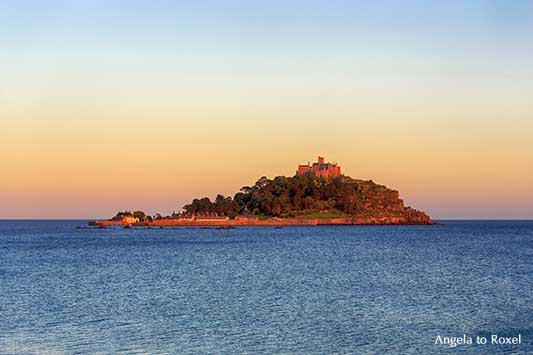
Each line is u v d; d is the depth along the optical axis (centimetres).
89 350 5931
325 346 6094
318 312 7806
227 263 15438
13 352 5866
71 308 8175
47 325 7044
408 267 14162
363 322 7181
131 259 16988
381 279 11556
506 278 11644
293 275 12338
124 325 7025
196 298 9019
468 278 11681
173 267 14325
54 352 5872
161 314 7688
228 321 7231
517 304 8412
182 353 5850
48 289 10194
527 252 19950
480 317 7475
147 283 10981
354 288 10150
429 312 7806
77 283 11056
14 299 9019
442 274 12494
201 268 14025
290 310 7944
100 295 9388
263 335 6538
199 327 6919
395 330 6769
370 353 5866
